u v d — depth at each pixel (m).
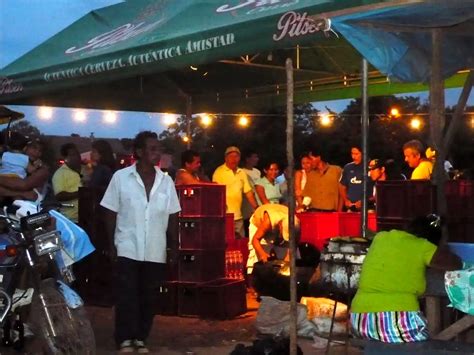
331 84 11.50
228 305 8.24
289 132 5.11
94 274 9.15
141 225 6.68
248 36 5.92
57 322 5.59
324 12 5.35
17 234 5.84
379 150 25.45
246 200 10.95
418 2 4.82
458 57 6.23
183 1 8.52
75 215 9.67
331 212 9.93
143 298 6.78
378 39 5.73
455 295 4.93
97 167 9.30
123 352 6.64
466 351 4.73
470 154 21.66
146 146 6.74
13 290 5.95
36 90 9.37
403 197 6.79
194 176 9.42
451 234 6.84
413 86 10.75
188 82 12.77
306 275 8.02
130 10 9.91
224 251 8.71
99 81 8.14
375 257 5.18
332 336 6.55
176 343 7.07
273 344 5.59
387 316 5.03
